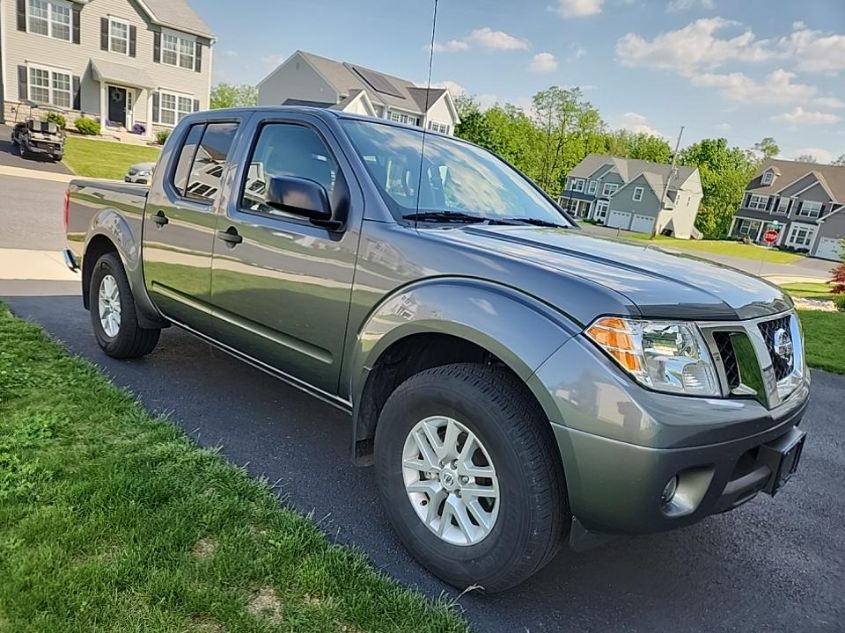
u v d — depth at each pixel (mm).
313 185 2594
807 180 58656
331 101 41000
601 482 1877
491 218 3039
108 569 2039
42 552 2082
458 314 2156
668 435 1817
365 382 2520
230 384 4117
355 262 2566
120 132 30250
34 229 10172
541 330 1979
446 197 3018
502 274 2156
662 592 2461
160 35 30922
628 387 1845
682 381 1905
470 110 55781
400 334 2344
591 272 2143
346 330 2607
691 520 1961
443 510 2330
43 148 20453
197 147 3611
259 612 1976
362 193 2648
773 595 2525
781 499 3451
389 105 42219
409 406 2367
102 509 2373
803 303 15266
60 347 4285
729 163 71312
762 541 2955
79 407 3328
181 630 1848
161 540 2227
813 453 4262
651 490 1840
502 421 2057
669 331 1928
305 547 2324
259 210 3076
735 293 2219
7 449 2775
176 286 3600
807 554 2875
